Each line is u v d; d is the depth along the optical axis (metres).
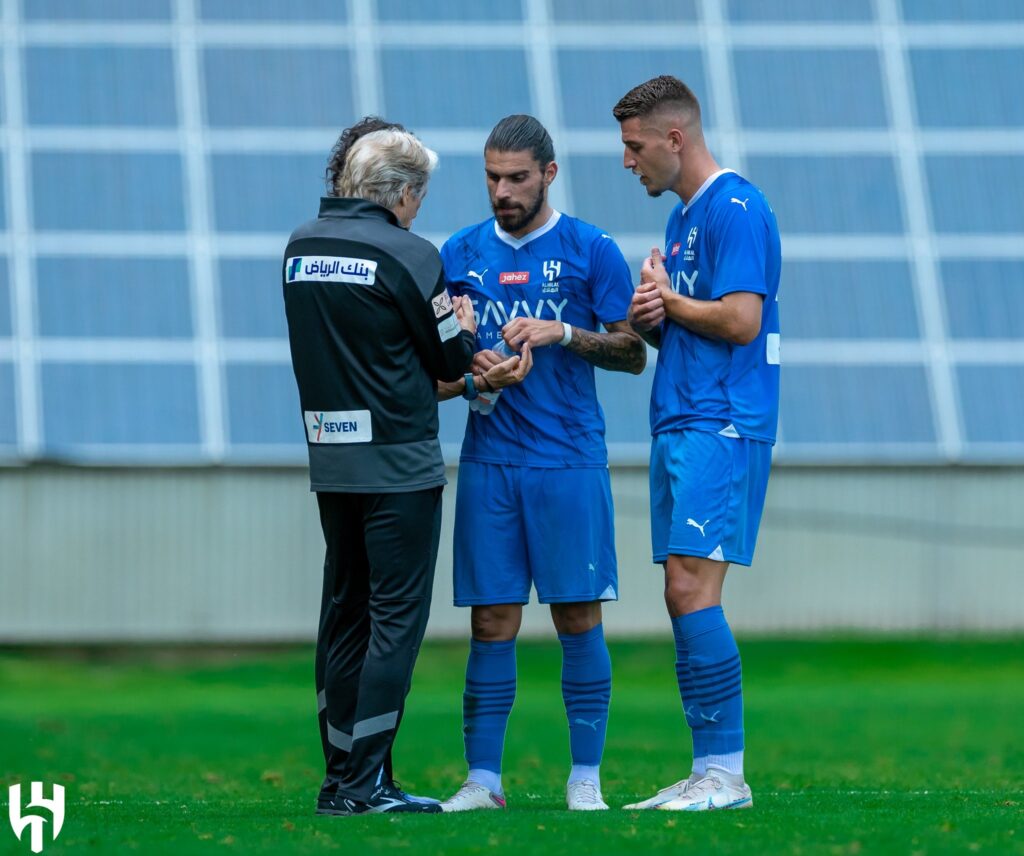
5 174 77.81
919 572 77.50
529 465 22.81
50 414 74.50
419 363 20.81
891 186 79.12
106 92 79.88
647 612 75.94
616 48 79.81
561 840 16.98
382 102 78.69
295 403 75.81
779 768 34.00
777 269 21.75
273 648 80.88
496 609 23.03
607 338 22.94
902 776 31.02
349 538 21.25
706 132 79.38
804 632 77.50
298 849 16.48
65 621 75.38
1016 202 79.38
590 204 75.62
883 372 77.12
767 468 21.66
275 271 76.75
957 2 84.12
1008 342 77.50
